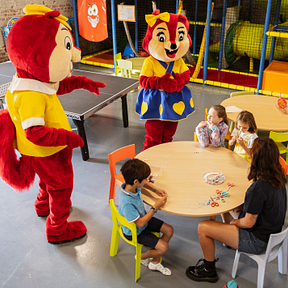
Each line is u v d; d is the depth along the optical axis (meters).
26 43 2.25
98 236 3.09
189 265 2.74
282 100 4.12
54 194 2.81
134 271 2.69
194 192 2.55
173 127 4.16
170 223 3.22
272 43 6.94
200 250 2.90
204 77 7.11
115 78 5.59
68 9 8.91
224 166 2.89
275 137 3.54
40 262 2.80
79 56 2.68
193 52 9.01
